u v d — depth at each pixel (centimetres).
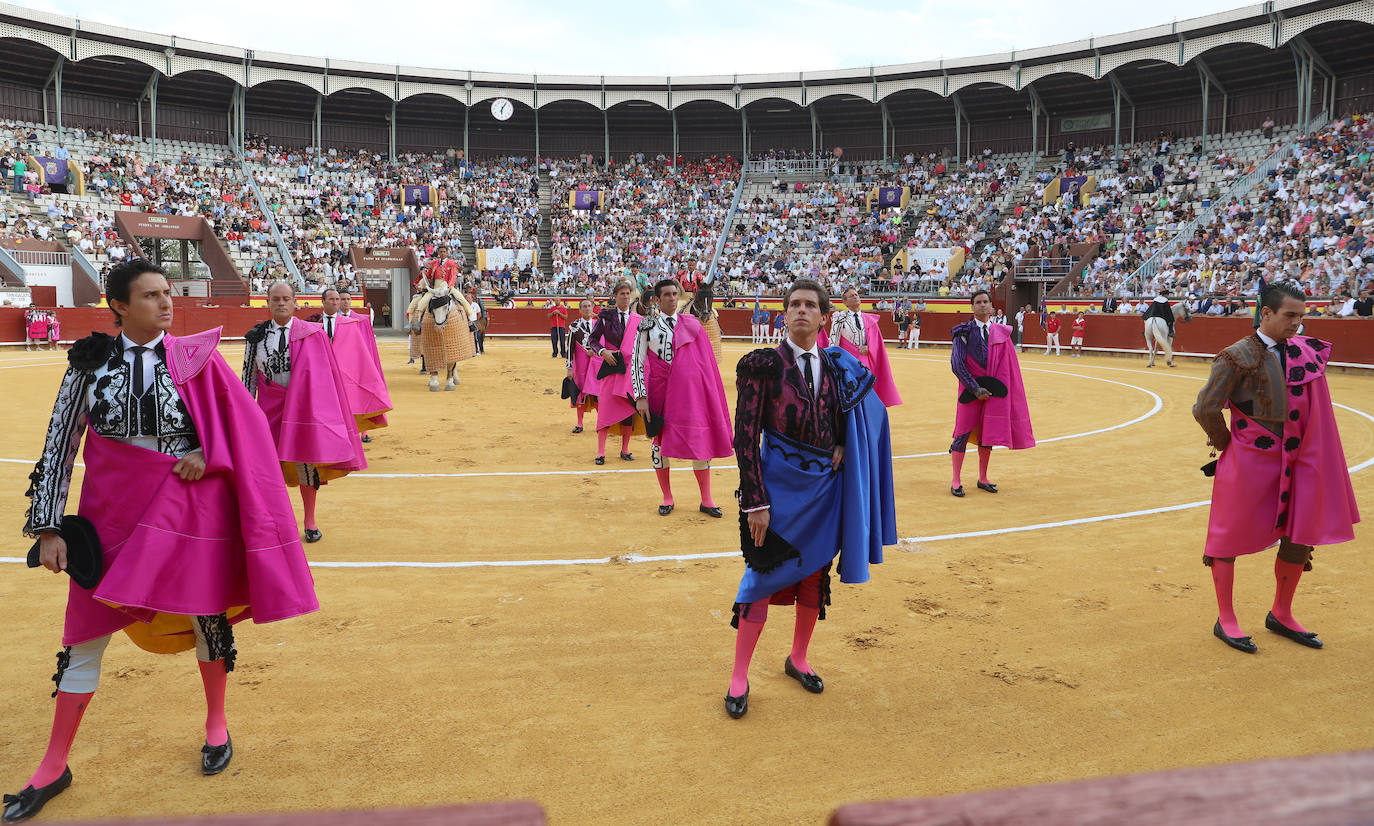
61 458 287
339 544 612
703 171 4756
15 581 518
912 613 474
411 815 56
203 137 4272
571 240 4288
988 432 767
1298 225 2808
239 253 3706
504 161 4781
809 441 352
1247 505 420
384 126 4675
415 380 1838
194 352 300
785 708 360
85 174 3600
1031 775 308
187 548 294
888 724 347
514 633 442
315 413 598
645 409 700
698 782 302
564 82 4447
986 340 766
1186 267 2956
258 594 302
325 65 4166
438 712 354
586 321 1136
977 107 4406
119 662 402
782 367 346
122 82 3978
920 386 1805
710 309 1641
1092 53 3753
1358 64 3388
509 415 1320
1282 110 3659
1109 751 326
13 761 315
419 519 686
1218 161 3538
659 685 382
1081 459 969
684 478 855
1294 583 437
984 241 3816
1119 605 489
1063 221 3653
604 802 288
